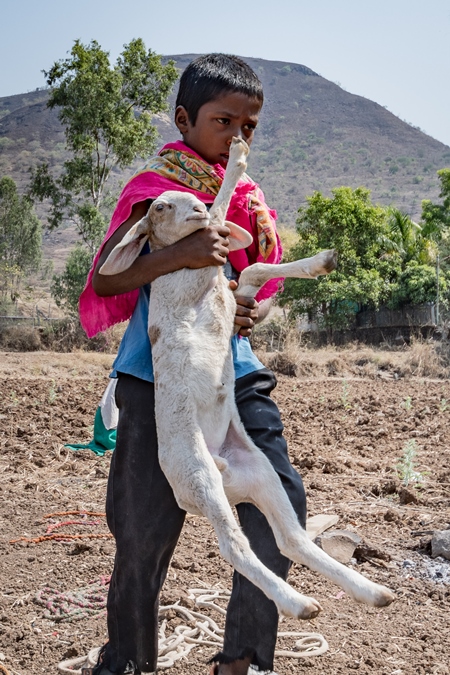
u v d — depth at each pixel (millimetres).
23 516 6762
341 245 30375
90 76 33406
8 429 10828
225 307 2967
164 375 2840
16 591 5078
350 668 4102
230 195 3010
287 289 29859
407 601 5020
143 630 3219
